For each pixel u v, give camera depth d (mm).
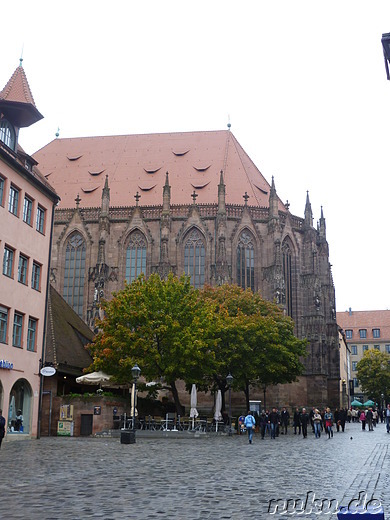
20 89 47469
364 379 145375
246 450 32938
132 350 53188
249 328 61844
